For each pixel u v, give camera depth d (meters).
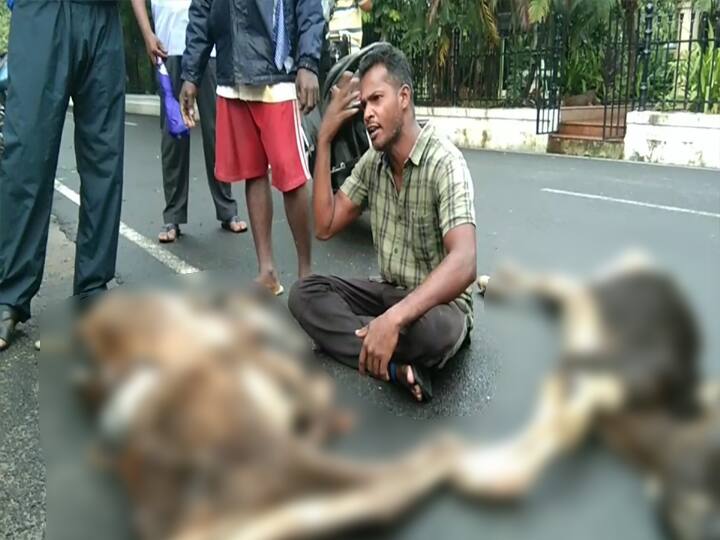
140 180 6.30
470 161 7.56
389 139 2.15
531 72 9.07
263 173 3.10
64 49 2.66
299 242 3.13
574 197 4.65
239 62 2.92
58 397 0.70
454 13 9.53
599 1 8.23
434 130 2.22
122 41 2.89
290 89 2.97
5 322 2.61
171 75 3.98
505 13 9.60
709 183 5.25
